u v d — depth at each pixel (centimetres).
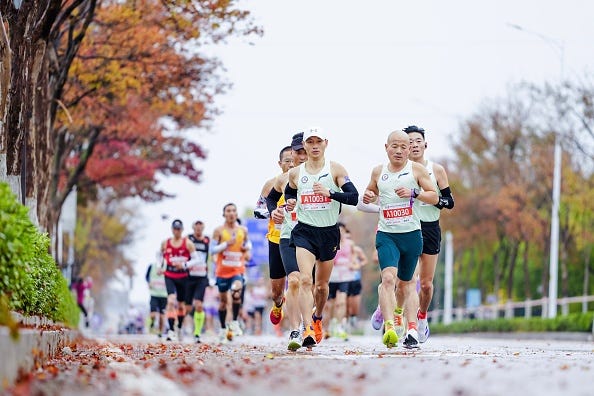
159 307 7606
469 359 3119
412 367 2669
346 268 6450
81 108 8331
